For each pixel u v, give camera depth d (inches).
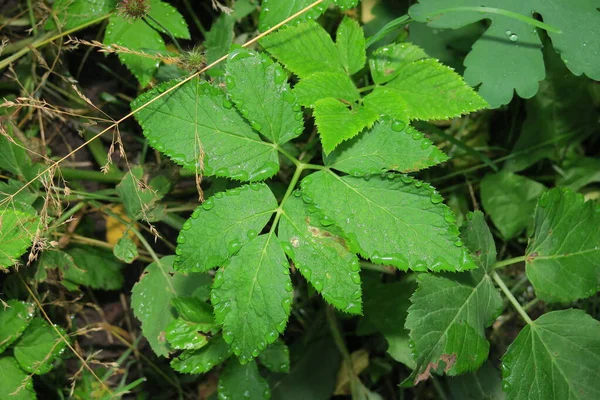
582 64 13.6
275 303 11.7
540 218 13.6
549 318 13.4
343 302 11.7
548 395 13.1
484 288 13.5
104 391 17.0
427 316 12.8
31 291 15.6
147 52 14.7
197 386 18.1
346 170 12.4
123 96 18.0
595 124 17.1
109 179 17.3
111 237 17.7
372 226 12.0
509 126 17.9
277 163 12.6
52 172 13.8
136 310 14.9
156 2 15.2
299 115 12.6
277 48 13.7
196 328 13.8
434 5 14.0
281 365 14.8
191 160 12.4
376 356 17.7
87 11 15.6
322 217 11.9
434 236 11.8
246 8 16.7
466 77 13.7
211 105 12.6
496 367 17.3
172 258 15.2
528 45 13.6
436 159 12.1
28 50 16.2
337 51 14.0
